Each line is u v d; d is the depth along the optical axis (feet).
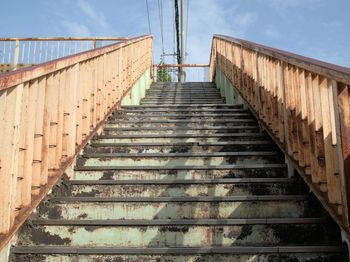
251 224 9.70
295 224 9.67
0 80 7.70
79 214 10.62
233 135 16.49
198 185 11.69
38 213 10.39
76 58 12.66
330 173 9.26
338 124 8.66
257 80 17.60
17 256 8.93
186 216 10.62
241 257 8.87
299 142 11.36
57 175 10.99
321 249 8.80
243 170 12.75
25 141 9.29
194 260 8.89
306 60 10.37
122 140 16.44
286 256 8.83
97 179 12.66
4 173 8.29
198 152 14.71
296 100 11.69
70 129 12.45
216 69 40.91
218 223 9.72
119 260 8.94
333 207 9.11
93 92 15.60
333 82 8.78
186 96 35.27
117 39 35.09
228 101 29.73
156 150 15.14
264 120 16.34
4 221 8.15
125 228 9.76
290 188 11.58
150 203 10.71
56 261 8.95
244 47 21.81
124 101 23.90
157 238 9.69
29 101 9.53
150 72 41.91
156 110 21.48
